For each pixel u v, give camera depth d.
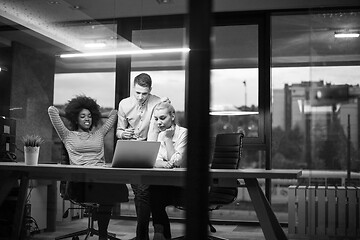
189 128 0.80
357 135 5.14
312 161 5.03
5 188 3.09
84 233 3.55
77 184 3.26
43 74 6.11
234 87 5.05
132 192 3.17
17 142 4.06
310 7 4.98
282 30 5.26
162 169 2.67
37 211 3.53
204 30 0.79
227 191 2.70
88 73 5.57
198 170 0.80
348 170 4.98
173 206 2.47
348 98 5.21
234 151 3.32
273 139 5.12
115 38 5.40
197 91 0.80
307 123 5.21
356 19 4.99
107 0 4.81
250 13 5.13
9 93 5.83
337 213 3.99
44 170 2.97
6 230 3.25
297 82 5.27
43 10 5.21
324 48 5.21
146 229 3.09
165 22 5.12
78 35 5.55
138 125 3.88
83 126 3.46
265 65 5.11
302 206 3.97
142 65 5.27
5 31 5.59
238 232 3.26
